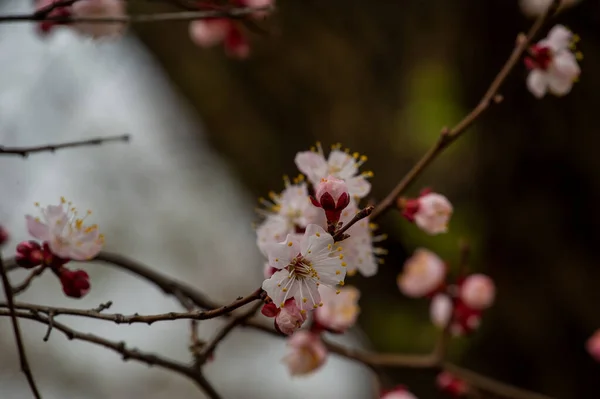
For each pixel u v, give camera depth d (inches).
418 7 43.8
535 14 39.3
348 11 46.0
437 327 45.0
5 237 32.1
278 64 47.1
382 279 46.4
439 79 43.2
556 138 40.8
